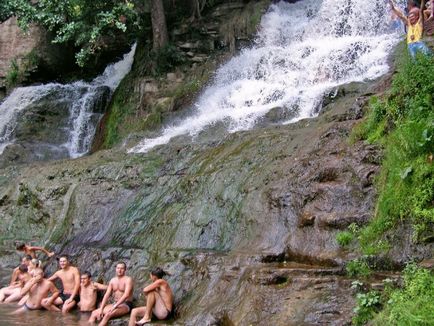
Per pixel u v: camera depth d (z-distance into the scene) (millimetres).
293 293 6191
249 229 8195
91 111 19453
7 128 18969
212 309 6680
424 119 6977
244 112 13383
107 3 17719
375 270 6277
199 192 9664
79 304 8469
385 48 13758
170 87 17047
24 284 9344
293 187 8109
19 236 12180
